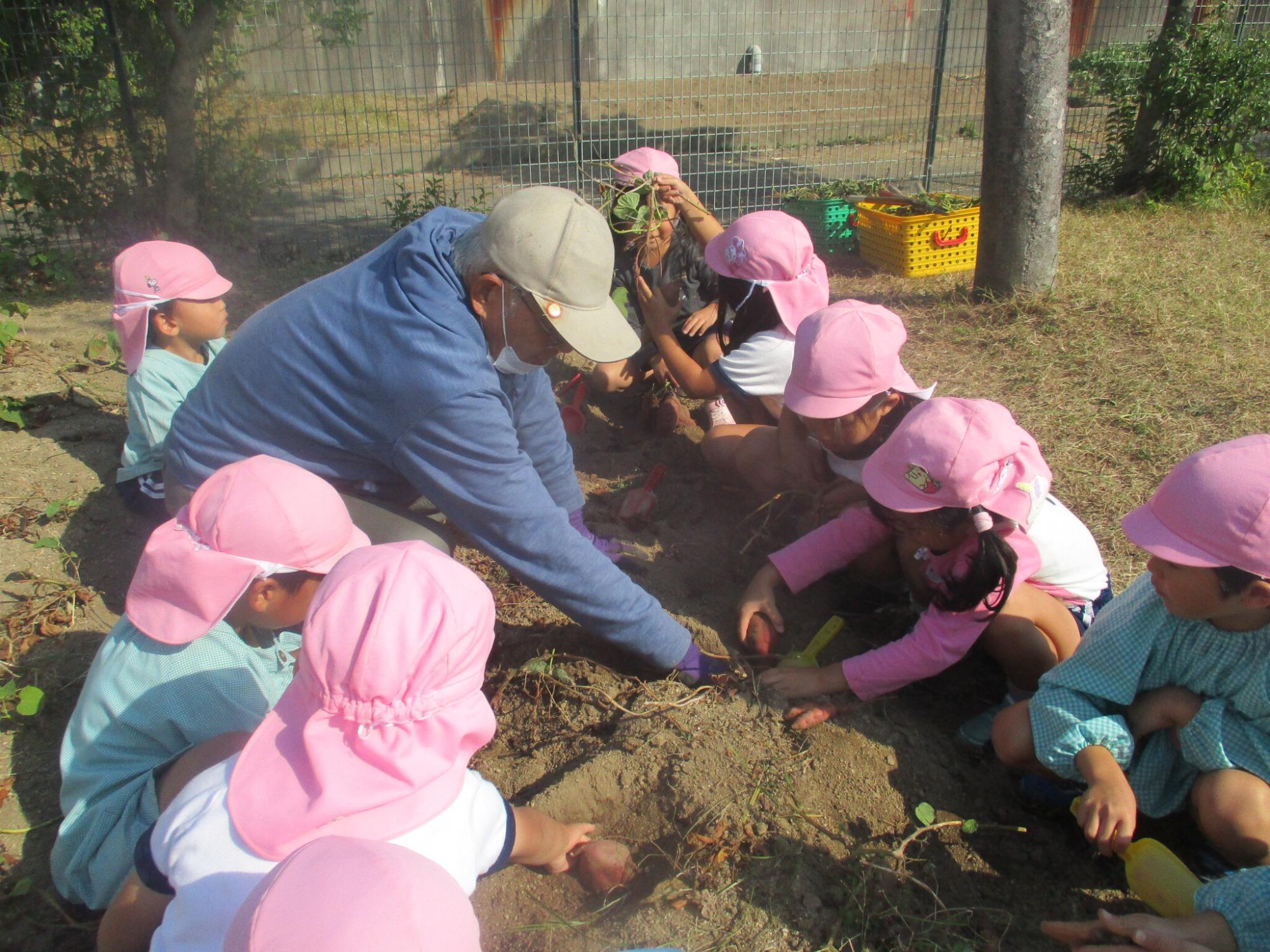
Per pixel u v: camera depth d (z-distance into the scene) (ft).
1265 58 26.76
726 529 11.89
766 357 11.69
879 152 36.78
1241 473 6.28
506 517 7.84
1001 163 18.37
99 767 7.02
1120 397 14.75
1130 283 19.53
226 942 4.47
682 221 14.62
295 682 5.78
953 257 21.59
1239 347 16.39
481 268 7.36
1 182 21.70
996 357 16.47
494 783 8.43
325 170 32.60
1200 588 6.43
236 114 23.85
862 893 7.22
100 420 14.35
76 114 21.86
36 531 11.59
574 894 7.58
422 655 5.42
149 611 6.84
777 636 9.82
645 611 8.49
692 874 7.41
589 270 7.22
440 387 7.40
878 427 9.80
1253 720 7.04
